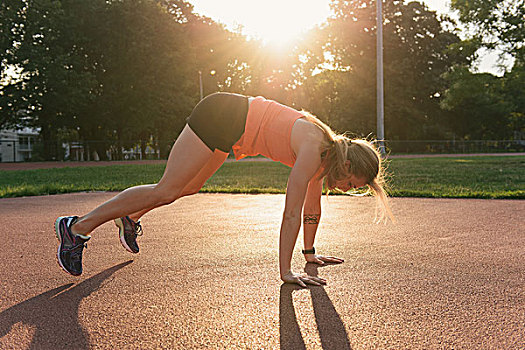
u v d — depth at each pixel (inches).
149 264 113.5
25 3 1112.8
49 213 211.3
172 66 1262.3
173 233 155.6
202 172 108.2
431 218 188.5
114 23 1202.6
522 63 1016.9
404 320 75.3
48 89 1137.4
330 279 99.6
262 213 205.2
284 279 96.6
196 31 1574.8
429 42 1557.6
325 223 177.0
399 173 475.2
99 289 93.4
